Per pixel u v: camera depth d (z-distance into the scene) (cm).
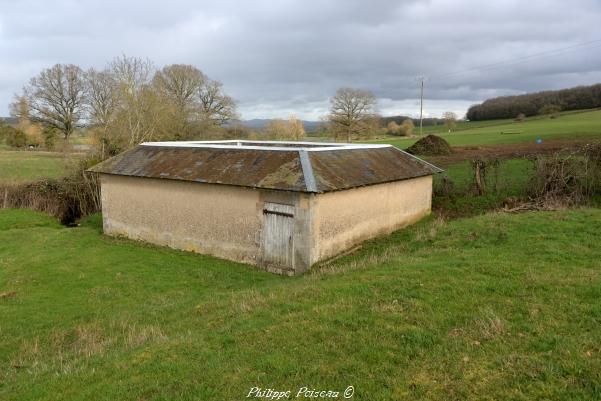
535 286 810
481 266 947
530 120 7431
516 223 1306
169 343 734
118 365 673
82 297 1272
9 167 3878
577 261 966
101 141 3150
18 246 1938
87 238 2023
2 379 767
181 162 1859
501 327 659
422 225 1856
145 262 1611
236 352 666
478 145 3919
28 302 1244
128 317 1049
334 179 1498
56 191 2700
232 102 5425
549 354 578
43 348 945
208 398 552
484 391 518
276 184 1469
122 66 3641
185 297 1216
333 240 1512
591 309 698
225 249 1661
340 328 705
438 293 813
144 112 3694
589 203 1764
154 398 562
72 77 4875
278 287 1092
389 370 580
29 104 4841
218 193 1656
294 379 576
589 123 5322
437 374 560
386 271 989
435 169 2008
